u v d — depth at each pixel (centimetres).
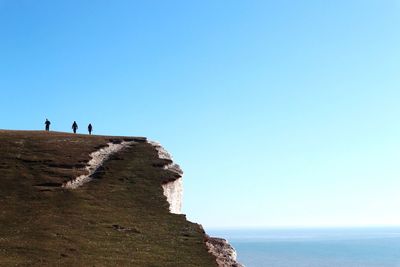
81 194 5806
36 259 3847
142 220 5169
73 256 3991
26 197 5591
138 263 3959
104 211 5328
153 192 6059
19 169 6531
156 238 4662
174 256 4200
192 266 3994
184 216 5441
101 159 7419
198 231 4981
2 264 3662
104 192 5953
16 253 3962
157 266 3934
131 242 4488
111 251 4203
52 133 9138
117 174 6644
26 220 4872
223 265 4219
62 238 4422
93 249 4216
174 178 6719
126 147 8194
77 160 7038
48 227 4678
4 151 7294
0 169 6462
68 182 6156
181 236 4781
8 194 5644
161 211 5512
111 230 4778
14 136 8338
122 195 5900
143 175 6662
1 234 4444
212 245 4728
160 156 7769
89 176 6600
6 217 4928
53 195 5712
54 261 3831
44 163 6831
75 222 4906
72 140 8319
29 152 7325
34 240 4300
